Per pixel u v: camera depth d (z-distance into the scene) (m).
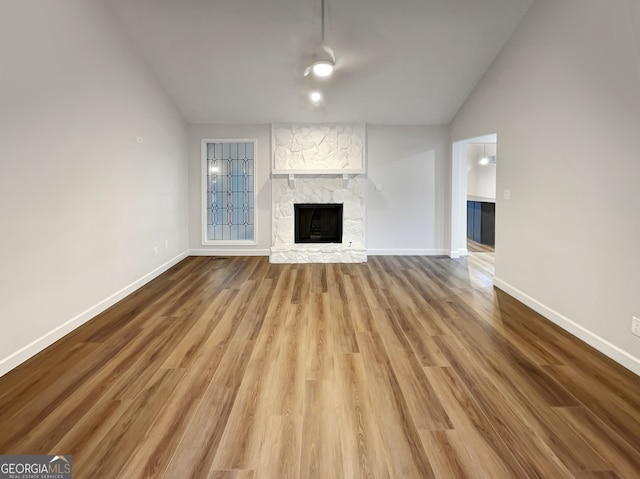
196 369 2.66
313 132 6.51
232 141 6.55
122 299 4.24
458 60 4.77
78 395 2.32
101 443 1.90
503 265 4.55
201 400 2.28
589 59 2.96
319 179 6.56
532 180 3.85
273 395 2.34
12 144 2.66
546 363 2.74
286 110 6.10
